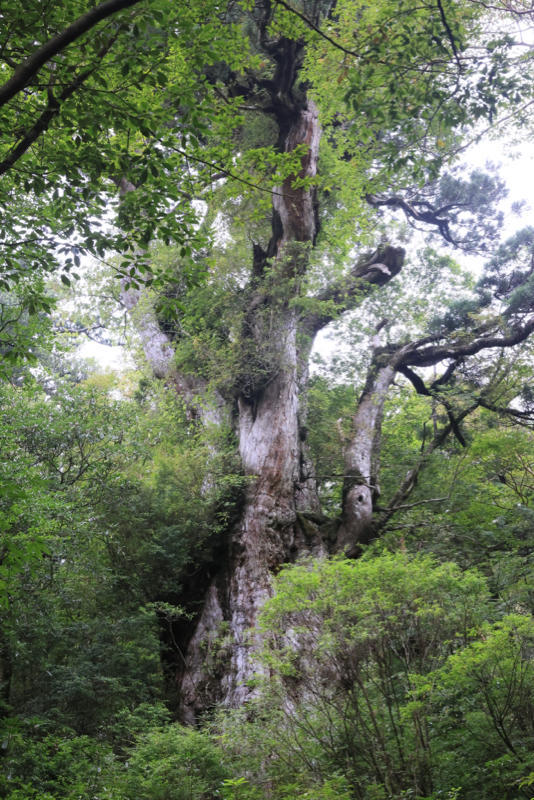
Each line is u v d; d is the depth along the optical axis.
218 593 16.17
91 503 15.30
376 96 11.23
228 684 14.74
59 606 14.55
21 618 12.73
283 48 17.48
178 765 9.93
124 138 10.09
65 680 13.47
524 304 20.03
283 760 8.88
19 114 7.90
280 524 16.58
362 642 8.85
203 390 20.47
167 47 7.98
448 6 10.56
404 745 8.26
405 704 8.62
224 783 8.48
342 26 11.22
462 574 9.67
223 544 16.67
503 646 8.13
